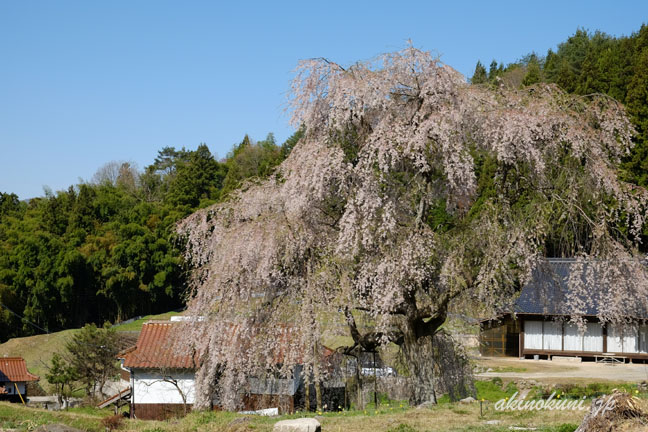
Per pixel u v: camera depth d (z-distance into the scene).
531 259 13.15
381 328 13.13
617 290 13.38
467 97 13.23
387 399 16.67
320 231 14.17
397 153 12.95
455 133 13.23
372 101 13.33
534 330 27.44
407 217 13.92
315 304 13.53
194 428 11.42
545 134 13.04
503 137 12.84
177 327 15.75
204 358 15.17
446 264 13.29
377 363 16.77
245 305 14.41
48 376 29.19
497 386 21.75
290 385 15.88
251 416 12.75
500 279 13.58
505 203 13.73
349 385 16.23
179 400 19.84
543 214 13.33
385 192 13.39
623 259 13.21
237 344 14.44
